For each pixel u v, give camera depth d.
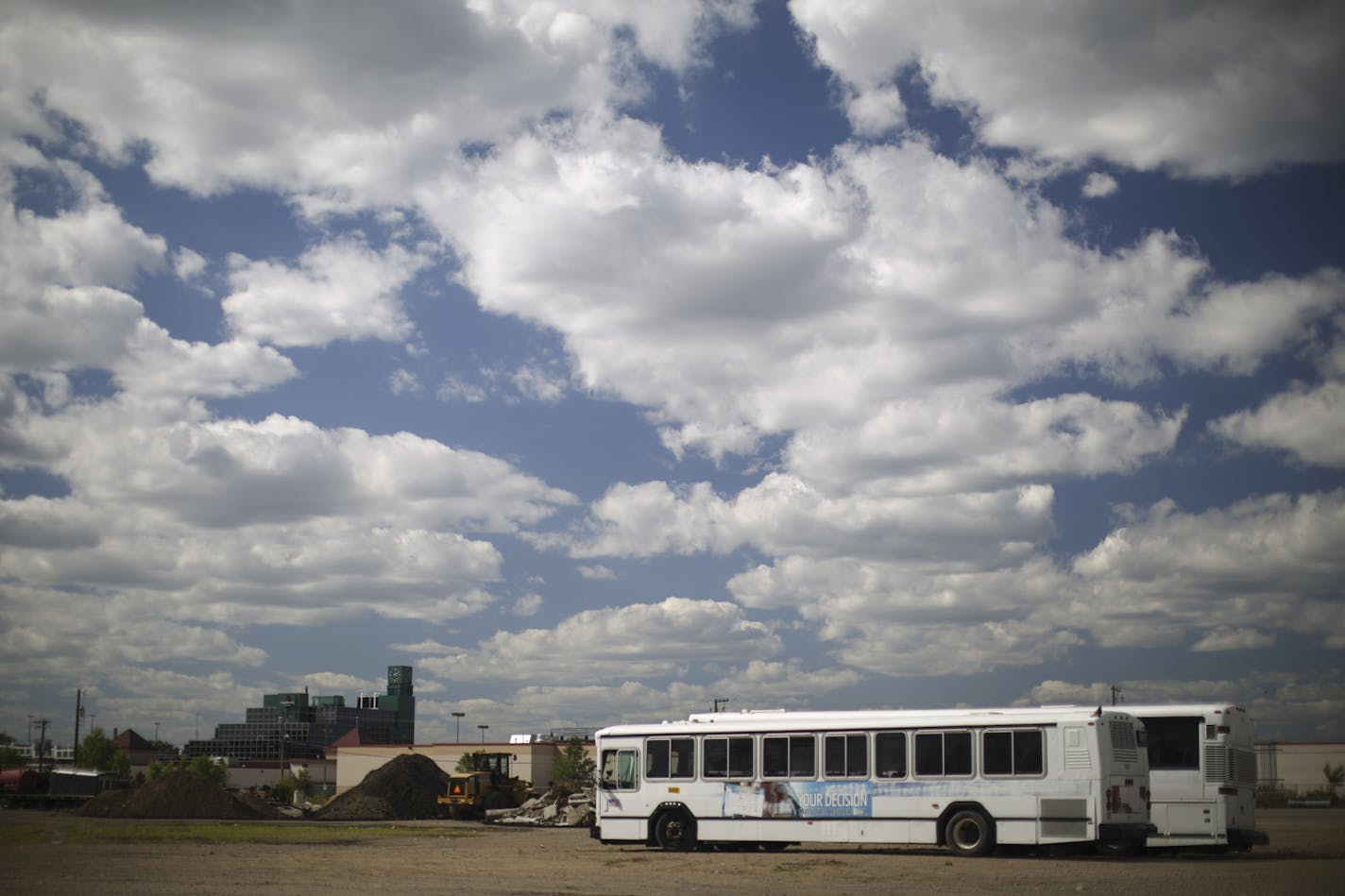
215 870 25.59
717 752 31.88
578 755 103.06
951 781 28.73
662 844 32.38
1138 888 19.89
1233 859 28.81
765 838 30.73
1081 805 27.27
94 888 20.83
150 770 140.50
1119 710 28.20
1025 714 28.23
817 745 30.55
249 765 154.75
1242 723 30.50
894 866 25.72
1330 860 28.33
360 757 116.12
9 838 40.56
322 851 33.53
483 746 113.50
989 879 22.14
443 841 39.75
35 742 161.50
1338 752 97.19
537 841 39.62
